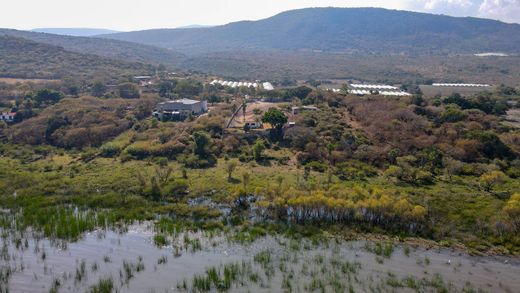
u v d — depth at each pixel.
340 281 47.59
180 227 62.66
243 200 74.38
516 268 52.62
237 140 112.25
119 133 125.69
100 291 45.09
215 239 58.97
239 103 158.12
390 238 60.16
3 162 102.25
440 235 61.25
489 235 61.53
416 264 52.69
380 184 84.62
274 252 54.91
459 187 83.62
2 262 51.50
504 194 78.44
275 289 45.72
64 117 128.00
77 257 53.34
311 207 65.88
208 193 79.19
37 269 50.06
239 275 48.56
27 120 127.69
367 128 119.06
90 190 79.81
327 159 100.94
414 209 64.00
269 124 122.88
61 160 104.81
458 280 48.97
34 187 80.88
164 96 175.25
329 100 151.12
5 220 64.00
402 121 120.12
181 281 47.59
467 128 114.69
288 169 95.56
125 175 89.88
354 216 65.81
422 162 96.94
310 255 54.16
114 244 57.28
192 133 117.12
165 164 99.50
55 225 61.78
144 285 46.69
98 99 155.25
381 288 46.38
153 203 73.25
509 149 103.31
